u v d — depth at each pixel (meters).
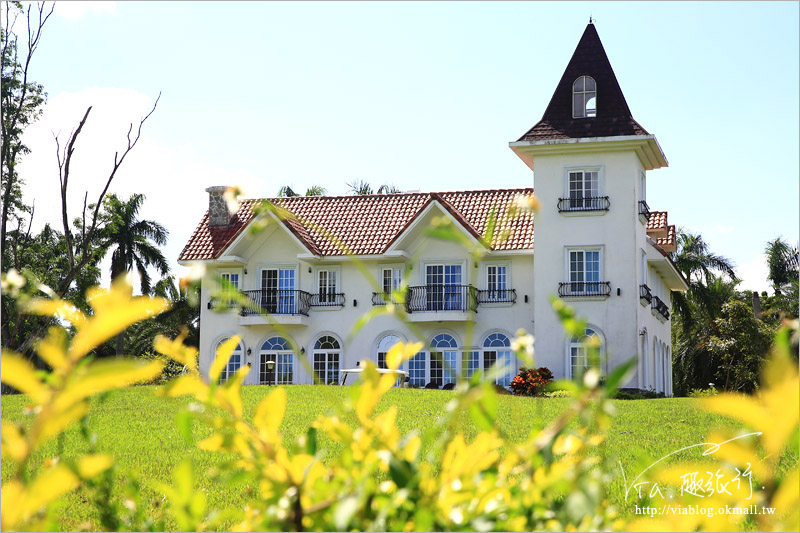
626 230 28.66
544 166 29.53
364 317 1.52
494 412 1.46
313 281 31.97
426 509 1.37
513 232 30.28
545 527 1.45
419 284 30.86
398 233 30.66
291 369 31.70
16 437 1.12
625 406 16.48
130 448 10.18
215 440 1.56
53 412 1.09
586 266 28.83
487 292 30.20
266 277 32.38
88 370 1.07
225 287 1.44
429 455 1.52
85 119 27.80
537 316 28.84
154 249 46.56
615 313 28.33
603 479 1.47
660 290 34.84
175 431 12.23
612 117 29.16
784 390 0.98
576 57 29.95
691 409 14.66
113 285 1.09
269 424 1.61
